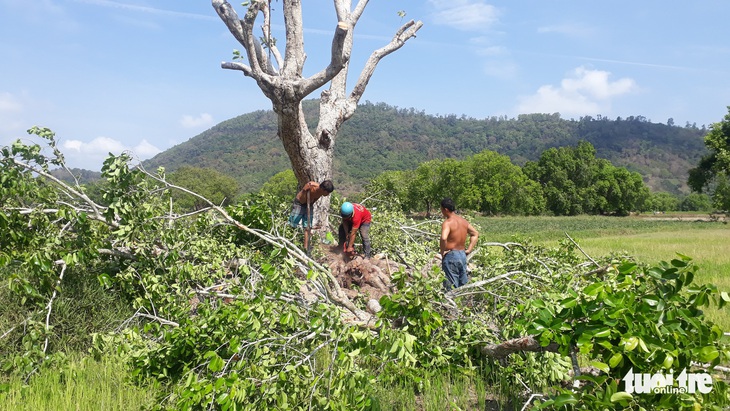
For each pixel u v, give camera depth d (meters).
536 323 4.34
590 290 4.12
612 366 3.76
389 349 4.58
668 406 3.75
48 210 6.80
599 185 101.12
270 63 9.44
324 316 4.84
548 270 7.01
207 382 4.51
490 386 5.77
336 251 9.59
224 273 7.19
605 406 3.82
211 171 74.81
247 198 9.02
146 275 6.70
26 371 5.57
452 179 83.81
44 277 6.22
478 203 85.56
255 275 6.59
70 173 7.25
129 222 6.91
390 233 9.77
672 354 3.69
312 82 8.77
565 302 4.21
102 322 6.59
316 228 9.10
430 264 7.83
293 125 9.45
